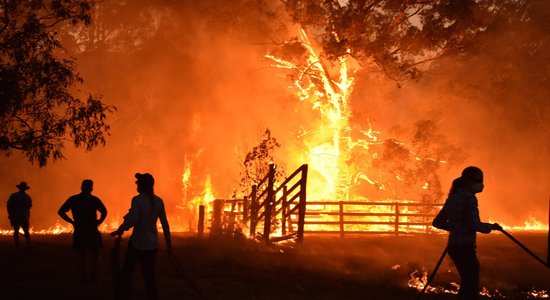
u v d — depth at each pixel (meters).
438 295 11.73
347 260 17.06
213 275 13.12
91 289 10.54
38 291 10.34
